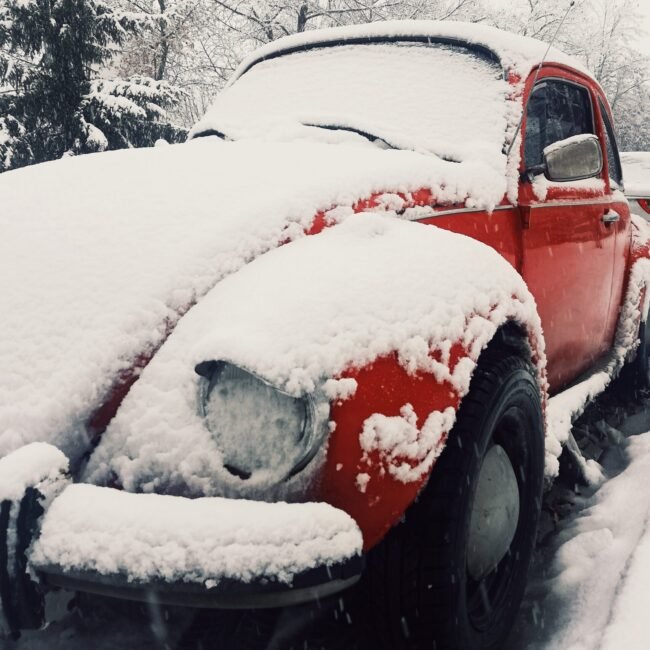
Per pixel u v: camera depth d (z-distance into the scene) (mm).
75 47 14203
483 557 1774
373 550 1567
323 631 1857
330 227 1839
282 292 1522
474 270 1793
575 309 2986
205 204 1868
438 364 1548
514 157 2553
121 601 1916
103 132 14680
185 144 2535
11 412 1536
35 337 1643
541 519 2605
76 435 1527
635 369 4004
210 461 1408
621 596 1865
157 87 15305
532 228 2547
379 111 2758
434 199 2137
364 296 1529
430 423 1488
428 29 2971
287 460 1366
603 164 3434
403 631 1585
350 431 1393
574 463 2768
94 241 1825
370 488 1405
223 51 18453
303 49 3264
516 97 2666
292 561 1252
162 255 1711
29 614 1356
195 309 1618
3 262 1857
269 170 2053
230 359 1374
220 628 1808
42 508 1357
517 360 1888
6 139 13773
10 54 14883
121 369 1560
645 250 3928
